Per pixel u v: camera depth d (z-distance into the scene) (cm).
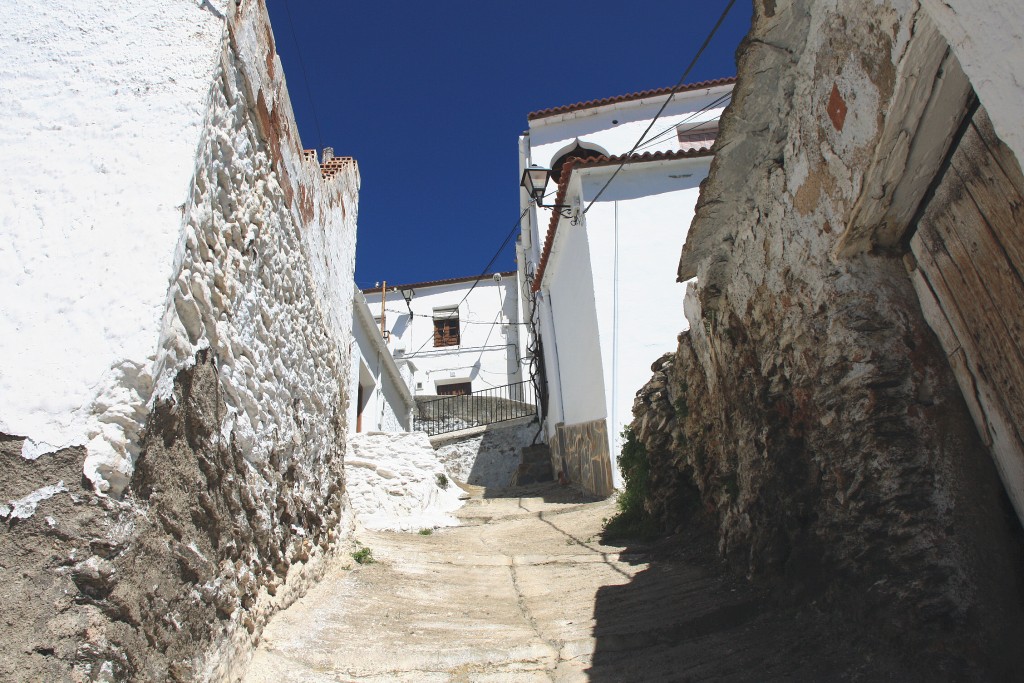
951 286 267
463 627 383
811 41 315
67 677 180
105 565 195
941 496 269
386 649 333
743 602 369
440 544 618
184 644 234
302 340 436
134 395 212
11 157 250
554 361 1318
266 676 277
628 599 428
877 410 288
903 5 238
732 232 434
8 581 184
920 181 271
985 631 244
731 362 451
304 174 466
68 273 227
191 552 244
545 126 1477
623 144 1439
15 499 194
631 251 1010
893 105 252
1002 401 244
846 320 303
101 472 200
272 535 341
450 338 2306
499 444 1534
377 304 2353
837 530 317
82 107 260
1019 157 169
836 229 307
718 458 486
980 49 181
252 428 320
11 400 206
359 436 803
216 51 285
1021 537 244
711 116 1439
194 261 264
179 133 258
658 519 612
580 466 1074
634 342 962
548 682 303
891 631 269
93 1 287
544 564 550
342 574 461
